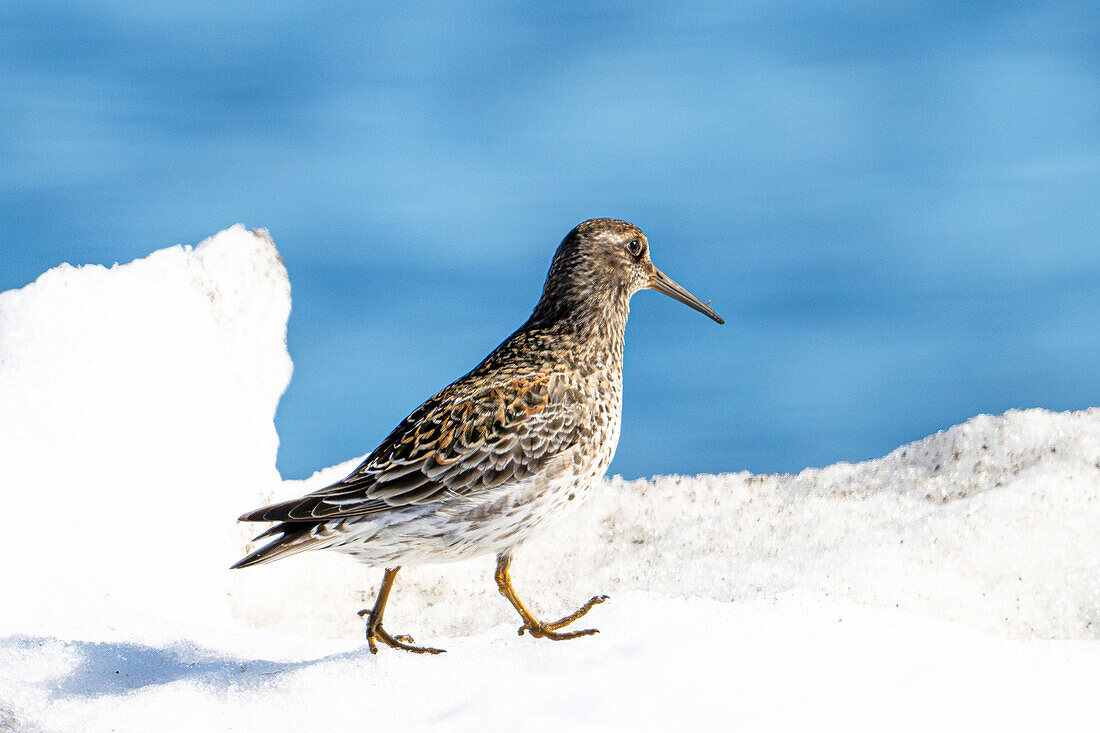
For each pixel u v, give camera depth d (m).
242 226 16.47
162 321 14.63
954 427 14.78
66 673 9.38
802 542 13.02
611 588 12.45
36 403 13.23
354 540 9.58
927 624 9.70
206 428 13.93
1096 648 9.36
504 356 10.43
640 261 11.07
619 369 10.77
